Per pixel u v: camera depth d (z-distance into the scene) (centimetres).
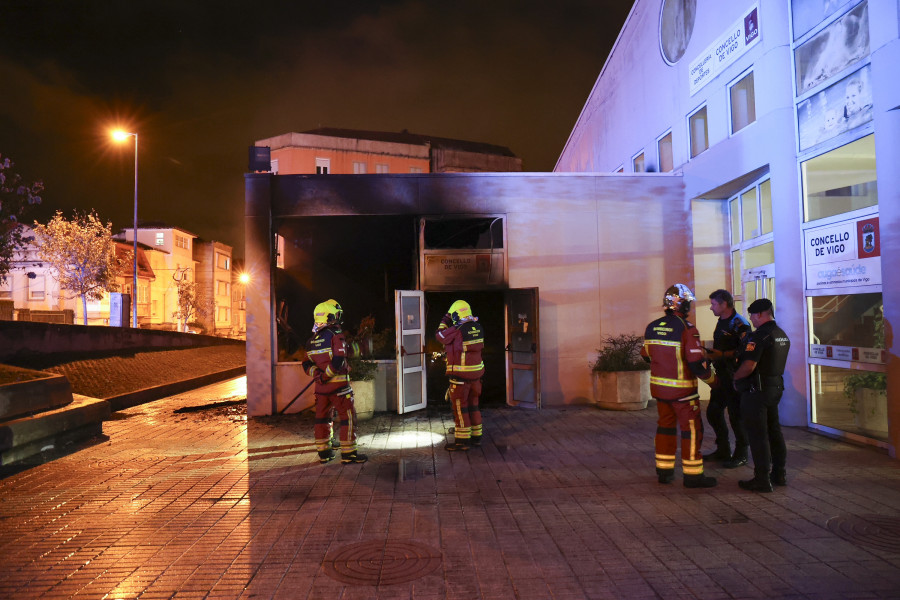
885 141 628
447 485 568
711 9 983
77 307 3906
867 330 690
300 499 532
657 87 1201
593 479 580
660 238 1089
